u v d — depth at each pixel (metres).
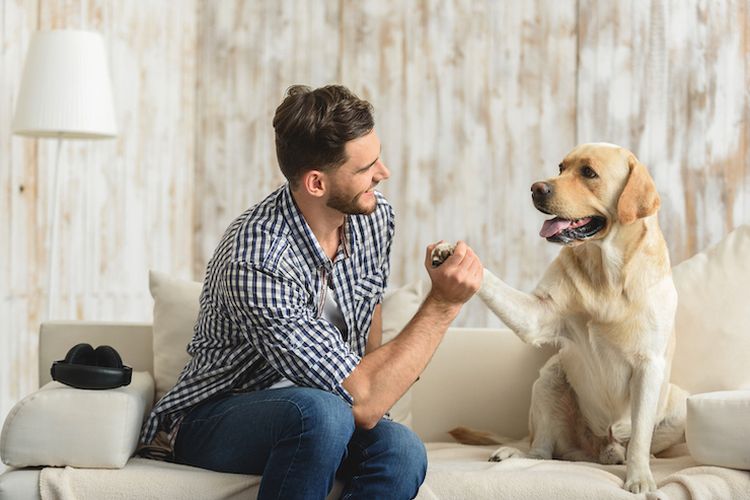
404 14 4.41
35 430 1.76
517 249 4.34
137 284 4.12
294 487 1.61
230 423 1.76
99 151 3.74
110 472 1.76
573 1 4.23
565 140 4.27
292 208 1.82
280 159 1.81
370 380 1.71
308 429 1.62
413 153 4.41
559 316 2.15
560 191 2.06
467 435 2.33
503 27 4.32
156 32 4.19
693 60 4.11
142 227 4.12
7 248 3.12
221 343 1.85
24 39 3.24
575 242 2.06
